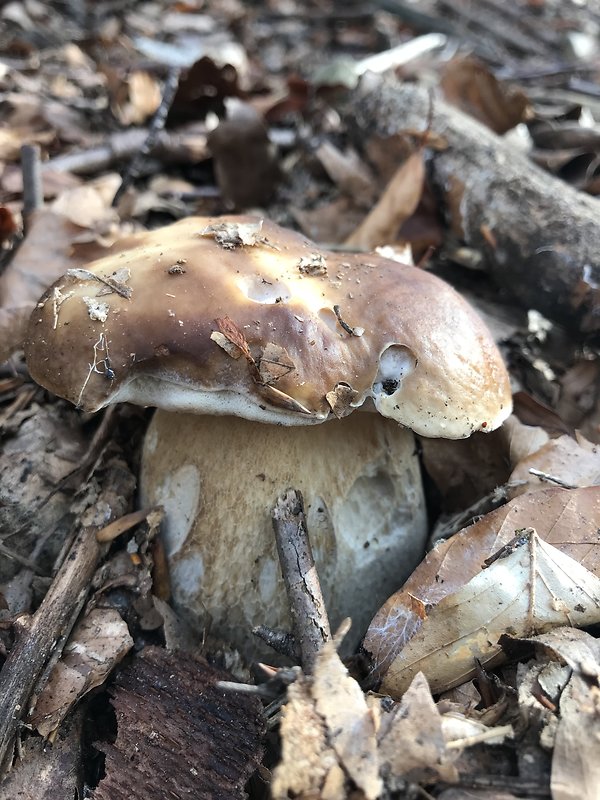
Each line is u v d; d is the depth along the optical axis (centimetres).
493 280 23
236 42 49
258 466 14
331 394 12
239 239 14
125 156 27
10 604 14
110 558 15
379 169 28
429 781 10
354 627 15
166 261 13
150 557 15
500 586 12
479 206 23
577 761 10
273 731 12
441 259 25
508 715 11
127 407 17
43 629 13
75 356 12
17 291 18
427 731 10
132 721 12
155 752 12
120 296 12
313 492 14
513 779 10
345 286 14
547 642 12
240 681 13
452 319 14
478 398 13
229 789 12
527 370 21
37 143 27
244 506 14
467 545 14
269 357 12
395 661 13
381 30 56
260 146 26
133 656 14
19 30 39
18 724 12
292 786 10
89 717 13
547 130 30
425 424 13
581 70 43
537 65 50
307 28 56
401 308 13
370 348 13
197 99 30
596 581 12
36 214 19
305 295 13
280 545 13
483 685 12
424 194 24
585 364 20
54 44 39
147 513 15
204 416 14
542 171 23
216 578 14
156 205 25
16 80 31
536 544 13
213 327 12
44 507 16
